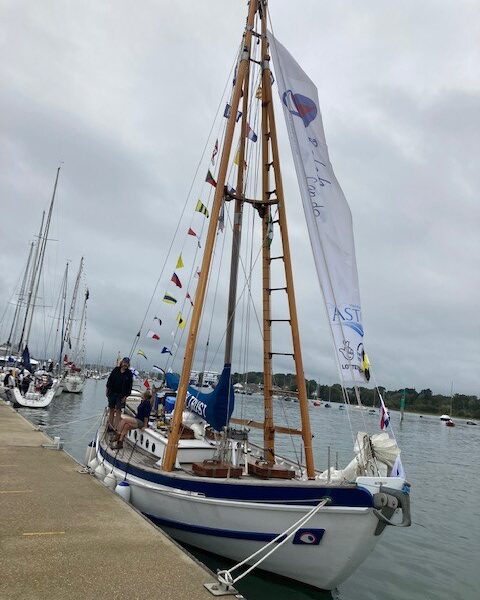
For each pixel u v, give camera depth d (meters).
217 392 8.04
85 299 55.09
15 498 6.72
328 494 6.14
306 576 6.52
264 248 9.24
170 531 7.63
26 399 29.94
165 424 10.44
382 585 7.91
